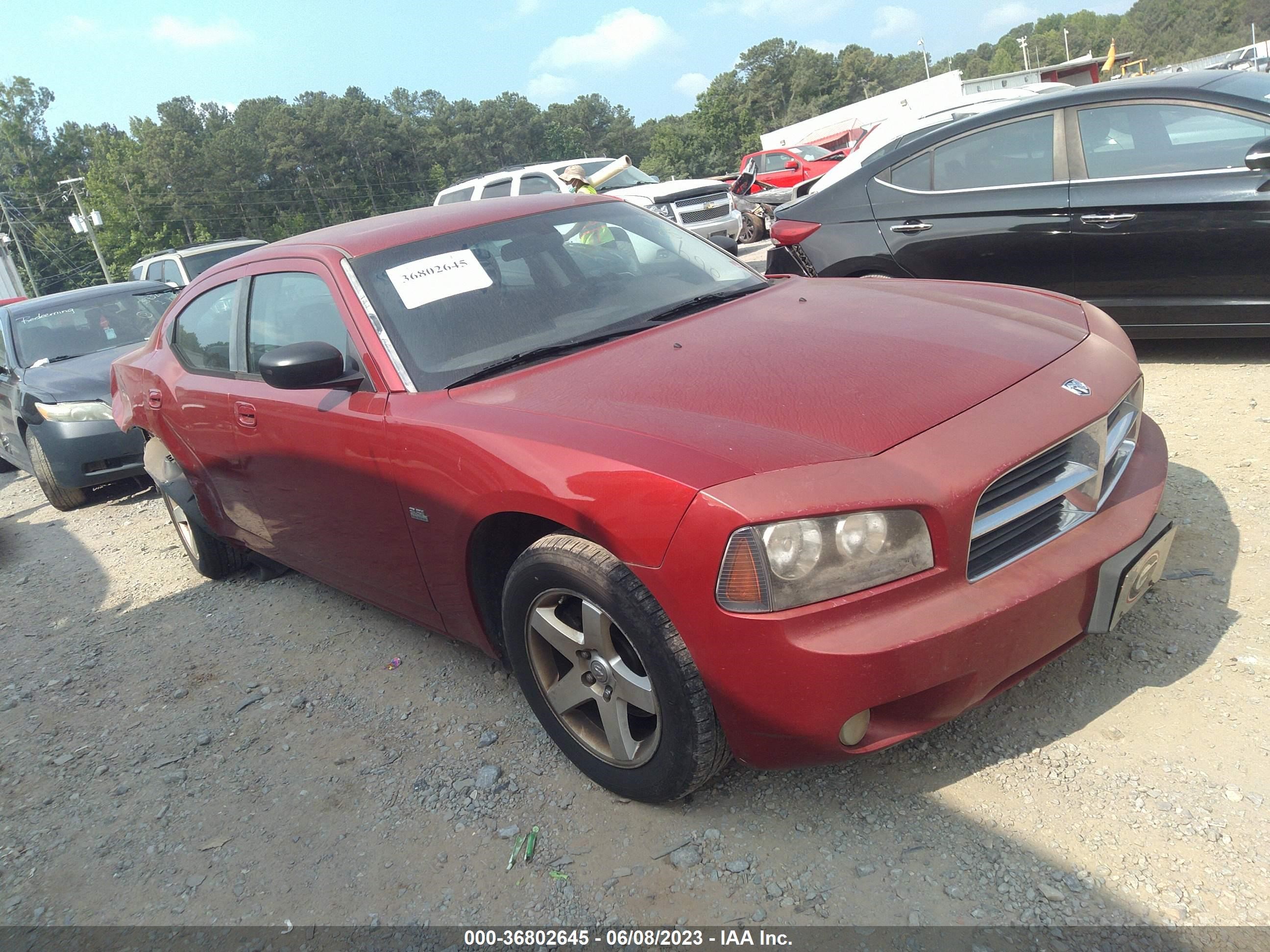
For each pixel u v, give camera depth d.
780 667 1.91
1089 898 1.91
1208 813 2.07
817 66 126.69
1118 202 4.70
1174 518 3.41
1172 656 2.62
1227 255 4.46
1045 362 2.39
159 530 6.00
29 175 93.81
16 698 3.85
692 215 12.86
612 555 2.18
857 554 1.90
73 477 6.64
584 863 2.28
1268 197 4.26
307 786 2.82
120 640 4.27
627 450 2.11
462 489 2.46
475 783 2.67
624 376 2.52
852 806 2.29
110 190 92.31
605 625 2.27
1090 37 147.12
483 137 127.12
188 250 14.07
